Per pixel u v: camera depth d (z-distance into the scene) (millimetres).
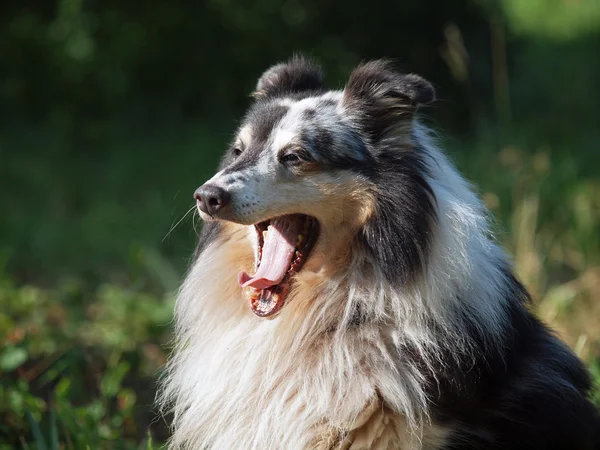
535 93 11961
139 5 11594
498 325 3648
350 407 3488
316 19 12000
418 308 3535
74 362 5180
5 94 11609
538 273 6094
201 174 9453
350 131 3768
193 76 11836
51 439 4188
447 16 12180
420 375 3510
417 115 4012
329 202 3703
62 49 11602
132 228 8125
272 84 4285
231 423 3748
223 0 11680
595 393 4375
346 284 3721
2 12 11867
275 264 3822
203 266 4023
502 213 7105
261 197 3674
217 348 3877
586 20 15617
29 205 9094
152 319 5898
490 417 3656
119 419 4574
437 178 3750
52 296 6648
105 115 11602
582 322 5848
